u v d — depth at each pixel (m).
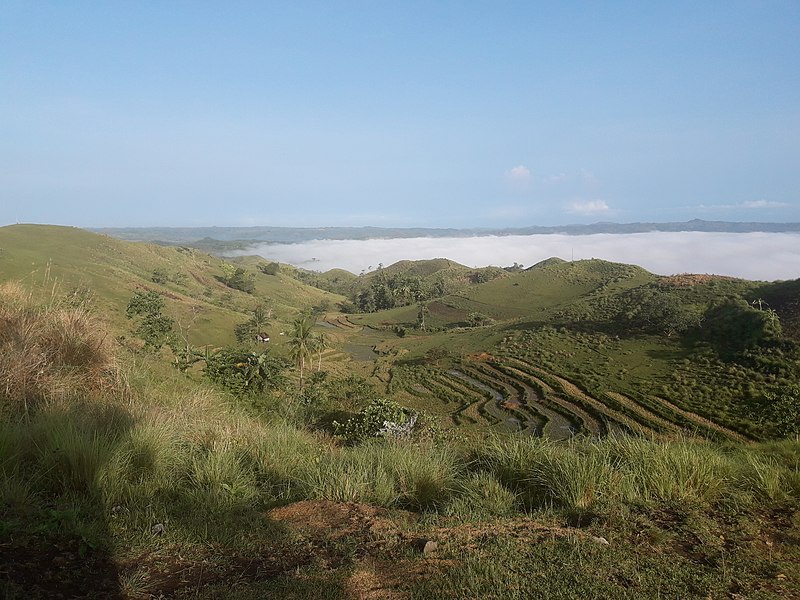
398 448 6.71
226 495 5.03
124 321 29.17
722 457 6.33
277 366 18.27
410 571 3.54
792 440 8.99
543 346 68.75
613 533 4.21
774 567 3.69
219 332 64.94
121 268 96.69
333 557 3.82
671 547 4.02
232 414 10.45
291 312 119.62
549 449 6.28
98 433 5.73
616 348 62.75
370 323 120.62
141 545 3.87
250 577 3.49
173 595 3.21
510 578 3.38
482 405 48.91
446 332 99.62
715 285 77.19
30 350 7.86
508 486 5.78
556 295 118.25
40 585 3.14
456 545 3.94
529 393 52.06
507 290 128.50
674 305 65.81
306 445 8.17
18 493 4.20
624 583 3.39
